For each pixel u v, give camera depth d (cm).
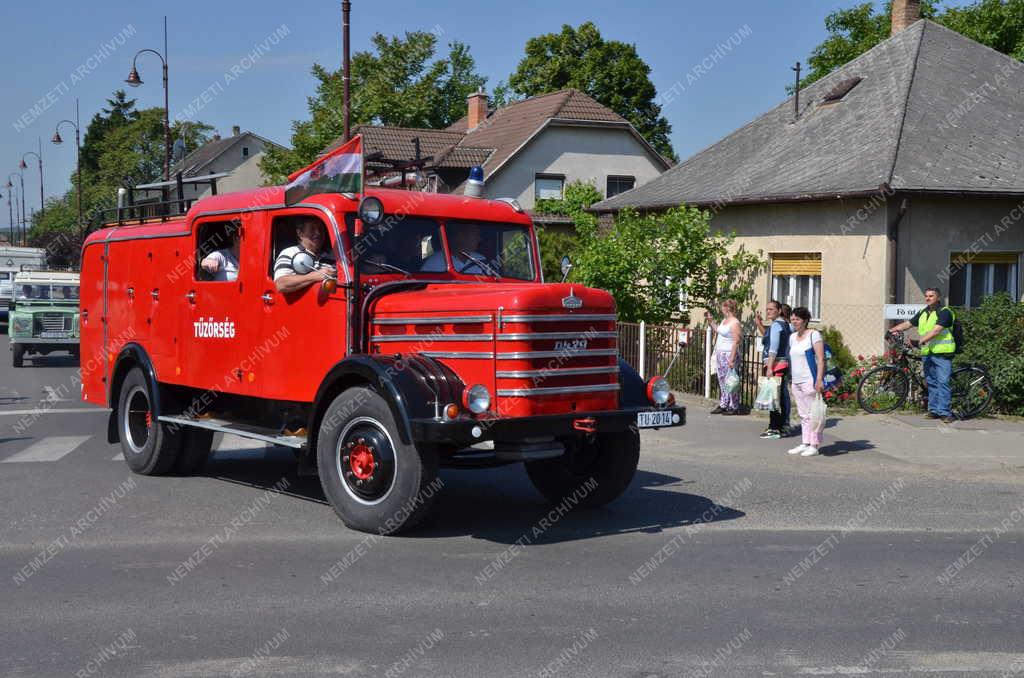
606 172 3812
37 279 2683
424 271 847
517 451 738
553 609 579
